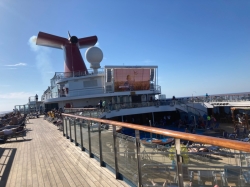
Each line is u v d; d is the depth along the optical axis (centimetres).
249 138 1753
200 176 261
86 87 3147
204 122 2722
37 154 777
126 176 435
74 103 3167
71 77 3184
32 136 1257
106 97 3122
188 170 270
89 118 634
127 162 423
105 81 3002
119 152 457
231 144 195
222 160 256
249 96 2670
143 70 3141
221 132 2319
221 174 249
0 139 1082
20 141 1090
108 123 475
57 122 1719
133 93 3123
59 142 983
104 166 561
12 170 605
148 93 3234
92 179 484
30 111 4506
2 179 538
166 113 3372
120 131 680
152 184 338
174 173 292
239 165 245
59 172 556
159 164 322
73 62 3775
